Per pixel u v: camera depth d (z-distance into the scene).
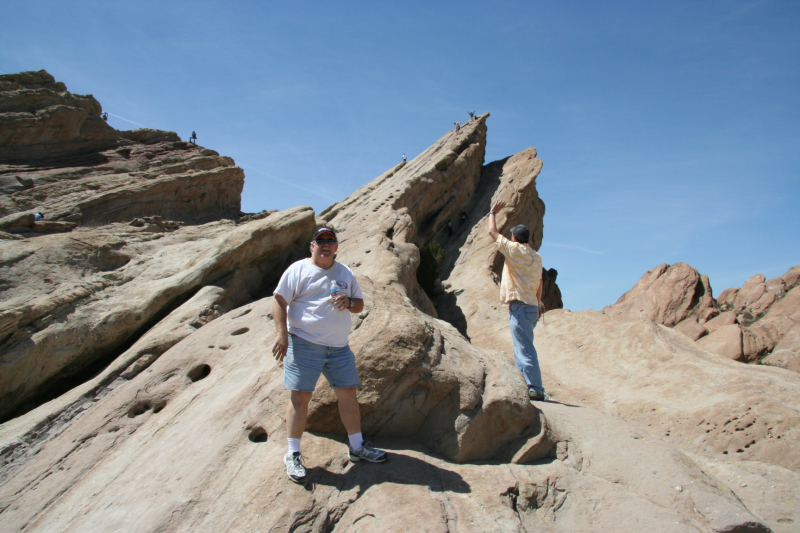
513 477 3.91
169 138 26.41
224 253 9.69
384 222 17.67
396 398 4.40
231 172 24.91
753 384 6.02
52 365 7.41
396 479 3.65
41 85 21.59
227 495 3.51
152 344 7.03
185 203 22.25
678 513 3.50
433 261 18.25
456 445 4.16
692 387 6.34
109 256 9.84
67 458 4.74
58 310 7.80
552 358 8.39
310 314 3.72
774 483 4.27
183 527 3.29
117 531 3.38
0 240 9.38
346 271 3.96
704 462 4.86
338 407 4.02
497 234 6.02
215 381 5.19
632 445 4.41
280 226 10.68
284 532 3.21
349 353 3.89
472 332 14.01
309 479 3.62
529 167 30.81
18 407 7.19
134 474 4.07
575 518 3.67
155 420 4.92
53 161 20.81
